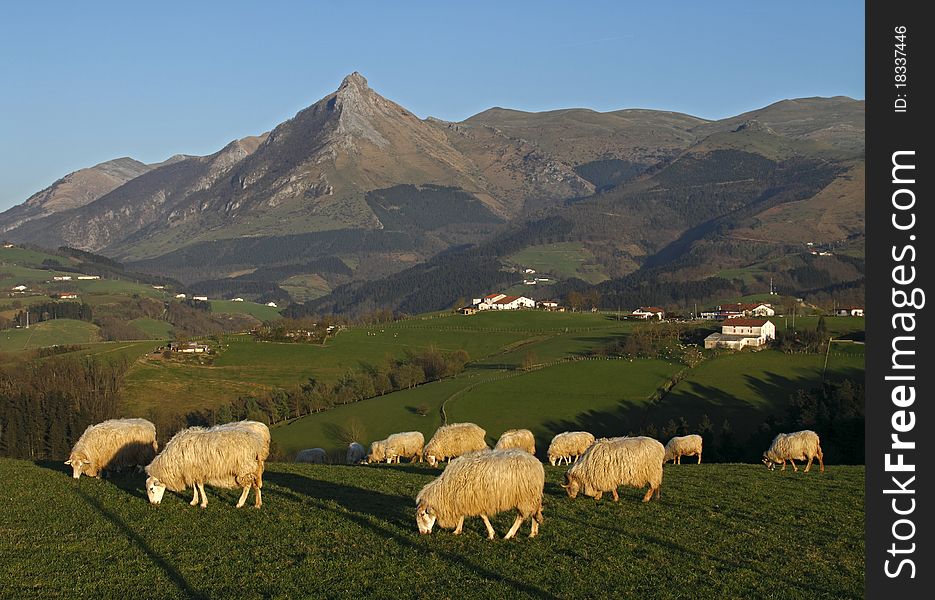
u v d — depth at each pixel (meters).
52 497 26.30
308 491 28.02
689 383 112.25
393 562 20.05
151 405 119.75
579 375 118.38
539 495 21.88
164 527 22.86
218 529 22.69
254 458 25.02
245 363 147.88
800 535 22.91
